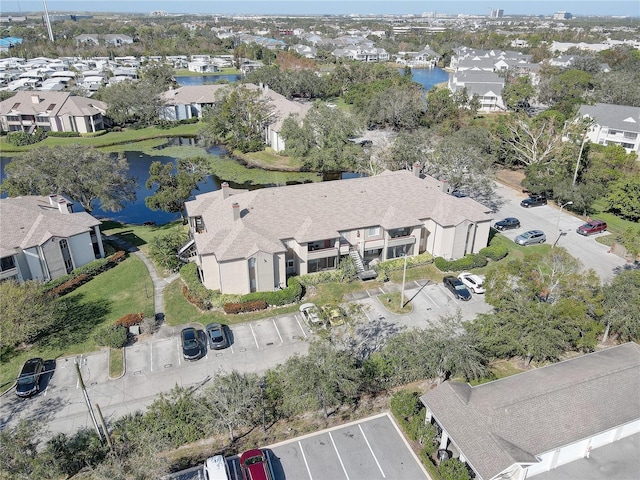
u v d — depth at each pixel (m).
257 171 90.62
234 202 50.97
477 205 55.03
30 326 38.09
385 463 29.77
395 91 114.19
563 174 74.00
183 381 36.28
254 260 45.25
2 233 47.50
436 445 30.45
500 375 37.22
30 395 34.69
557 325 34.91
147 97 119.44
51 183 61.22
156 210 70.00
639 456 30.14
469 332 35.19
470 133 80.81
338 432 32.09
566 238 60.03
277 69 156.75
